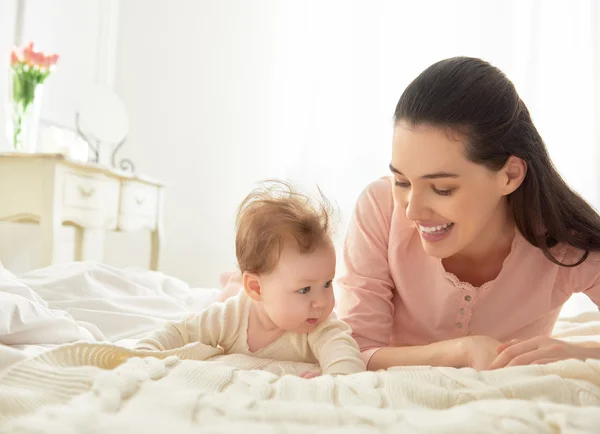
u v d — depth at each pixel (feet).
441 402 2.31
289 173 13.12
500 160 3.36
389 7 12.89
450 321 4.10
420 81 3.34
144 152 13.60
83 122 11.62
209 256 13.42
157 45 13.60
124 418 1.94
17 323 3.87
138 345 3.68
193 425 1.97
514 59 12.60
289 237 3.63
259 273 3.71
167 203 13.53
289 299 3.62
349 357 3.43
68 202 8.15
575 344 3.05
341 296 4.30
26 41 9.96
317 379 2.45
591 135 12.42
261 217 3.74
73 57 11.62
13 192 7.84
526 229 3.81
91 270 6.09
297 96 13.24
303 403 2.18
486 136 3.25
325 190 12.92
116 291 6.11
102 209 9.14
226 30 13.52
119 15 13.56
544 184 3.68
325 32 13.11
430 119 3.19
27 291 4.71
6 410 2.23
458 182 3.26
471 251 3.92
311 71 13.10
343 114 12.97
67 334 4.24
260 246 3.66
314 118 13.03
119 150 13.53
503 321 4.07
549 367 2.60
